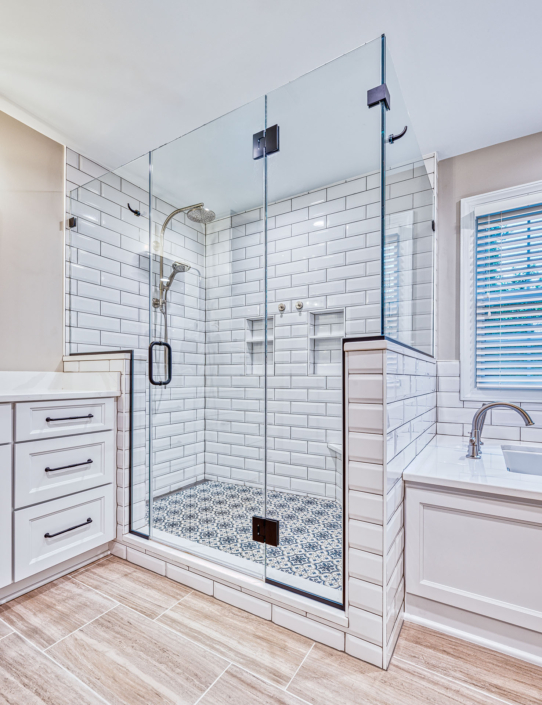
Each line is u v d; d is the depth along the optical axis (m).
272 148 1.73
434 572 1.35
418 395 1.80
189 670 1.12
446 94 1.91
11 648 1.21
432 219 2.32
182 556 1.62
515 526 1.22
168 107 1.99
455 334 2.40
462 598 1.29
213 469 2.20
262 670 1.12
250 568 1.51
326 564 1.40
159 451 2.06
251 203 1.99
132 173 2.20
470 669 1.14
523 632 1.20
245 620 1.36
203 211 2.20
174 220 2.19
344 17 1.47
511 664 1.17
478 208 2.33
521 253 2.22
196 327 2.30
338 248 1.55
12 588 1.48
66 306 2.33
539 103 1.97
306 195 1.70
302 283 1.73
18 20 1.48
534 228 2.19
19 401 1.47
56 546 1.59
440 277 2.46
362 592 1.17
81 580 1.63
